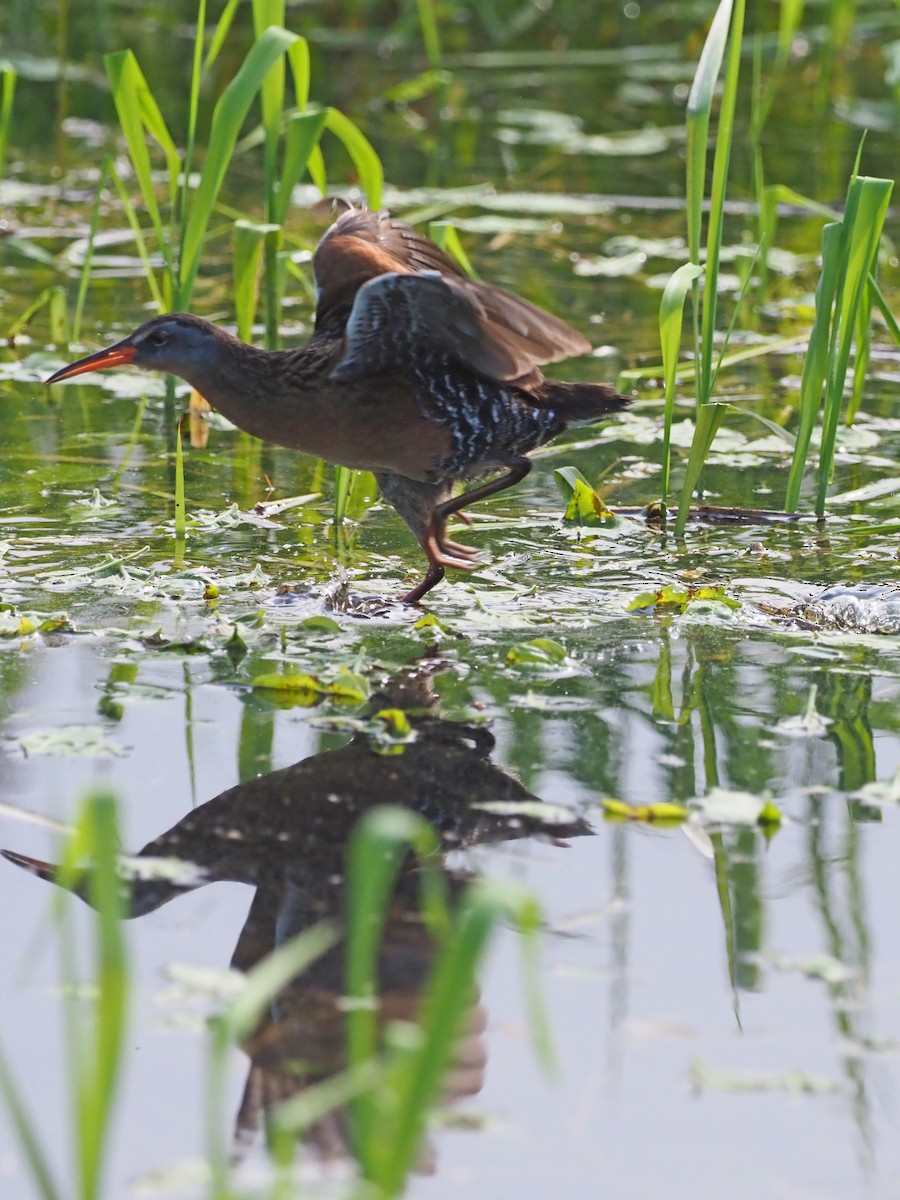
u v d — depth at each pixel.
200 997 5.39
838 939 5.74
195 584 9.14
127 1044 5.17
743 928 5.81
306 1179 4.61
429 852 6.29
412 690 7.76
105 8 22.88
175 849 6.30
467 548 9.44
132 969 5.55
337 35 24.25
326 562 9.71
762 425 12.52
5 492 10.70
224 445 11.98
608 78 23.78
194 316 9.41
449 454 9.33
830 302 9.98
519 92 23.06
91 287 14.98
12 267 15.52
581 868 6.19
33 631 8.34
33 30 23.58
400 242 10.16
